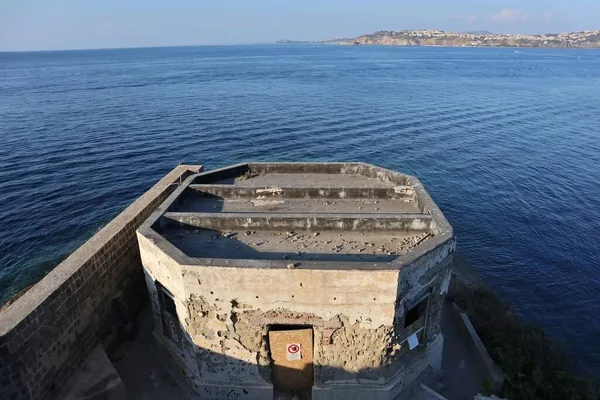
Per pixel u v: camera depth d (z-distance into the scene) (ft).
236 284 35.17
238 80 360.48
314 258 39.45
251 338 37.68
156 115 203.51
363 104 237.45
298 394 41.01
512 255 97.91
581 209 117.91
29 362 34.50
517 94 295.89
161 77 396.16
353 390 39.29
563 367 56.75
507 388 45.78
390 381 39.86
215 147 153.89
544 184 133.59
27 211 107.04
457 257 96.12
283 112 211.20
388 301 35.27
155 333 46.47
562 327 77.41
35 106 228.63
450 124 199.62
